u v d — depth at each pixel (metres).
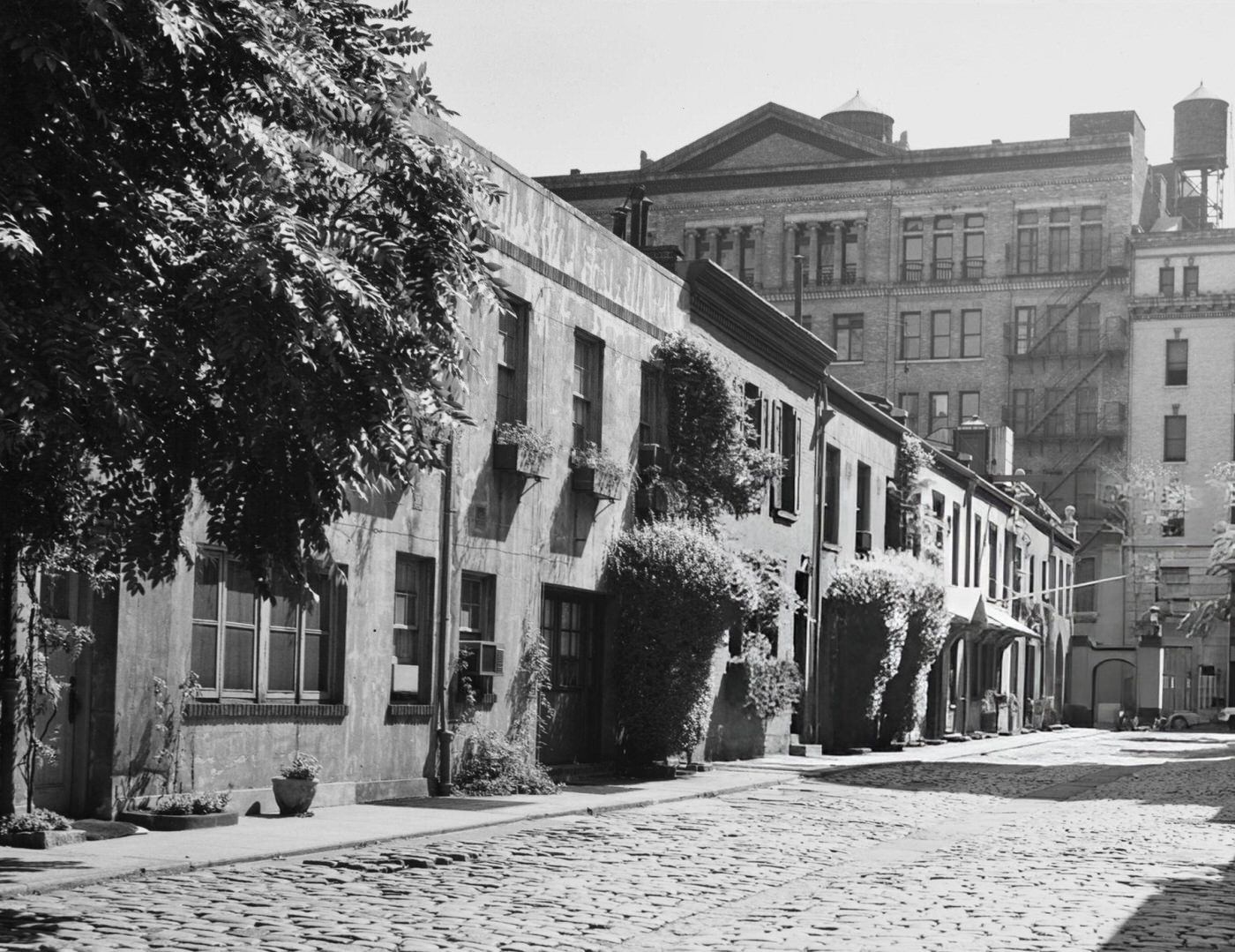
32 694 13.74
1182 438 80.06
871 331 85.06
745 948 9.48
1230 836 17.64
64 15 9.08
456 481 21.11
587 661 25.53
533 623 23.28
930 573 40.12
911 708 40.03
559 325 24.03
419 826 16.09
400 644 20.33
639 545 25.86
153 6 9.08
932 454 45.94
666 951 9.37
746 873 13.43
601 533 25.53
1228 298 79.19
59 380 8.89
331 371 10.30
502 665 22.22
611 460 25.11
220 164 10.52
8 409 8.64
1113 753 42.88
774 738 34.06
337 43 11.28
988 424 83.06
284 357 9.70
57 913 10.10
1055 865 14.37
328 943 9.35
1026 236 83.62
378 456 10.72
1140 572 79.88
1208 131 90.88
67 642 14.20
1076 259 82.38
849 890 12.37
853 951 9.38
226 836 14.52
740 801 22.06
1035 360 82.44
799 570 35.09
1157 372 80.50
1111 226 82.06
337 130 11.13
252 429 10.52
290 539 11.44
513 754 21.56
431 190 11.09
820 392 36.28
